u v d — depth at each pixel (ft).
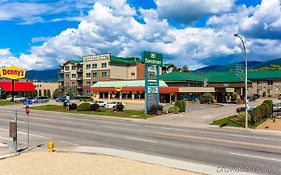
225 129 97.19
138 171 42.52
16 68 249.55
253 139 74.79
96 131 88.99
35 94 348.79
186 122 116.78
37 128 96.22
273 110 143.23
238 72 102.17
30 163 47.73
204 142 69.21
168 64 379.14
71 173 41.70
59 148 61.62
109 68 304.09
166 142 69.05
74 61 347.97
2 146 64.28
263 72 346.54
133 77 315.58
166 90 219.41
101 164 46.73
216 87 256.11
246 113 98.99
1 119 127.13
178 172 42.22
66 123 111.96
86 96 310.45
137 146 63.98
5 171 43.21
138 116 137.08
